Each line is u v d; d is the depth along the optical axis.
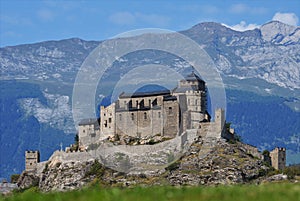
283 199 95.25
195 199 97.06
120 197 97.62
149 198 97.00
